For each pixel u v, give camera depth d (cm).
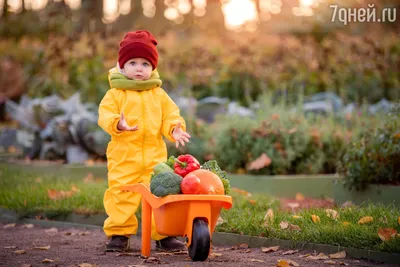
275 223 558
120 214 521
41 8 2105
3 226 707
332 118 1100
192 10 2220
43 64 1574
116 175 524
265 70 1464
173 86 1362
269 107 1064
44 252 534
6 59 1716
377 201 728
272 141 973
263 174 956
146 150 530
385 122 802
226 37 1717
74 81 1424
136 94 533
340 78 1465
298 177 881
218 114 1149
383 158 735
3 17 2106
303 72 1460
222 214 621
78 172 1059
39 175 1008
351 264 453
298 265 446
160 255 507
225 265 445
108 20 2045
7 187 865
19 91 1683
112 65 1377
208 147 1029
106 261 481
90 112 1235
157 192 448
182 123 534
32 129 1228
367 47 1510
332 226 520
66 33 1720
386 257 457
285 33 1666
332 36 1631
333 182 787
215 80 1438
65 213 716
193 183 445
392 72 1489
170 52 1497
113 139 530
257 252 514
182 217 451
